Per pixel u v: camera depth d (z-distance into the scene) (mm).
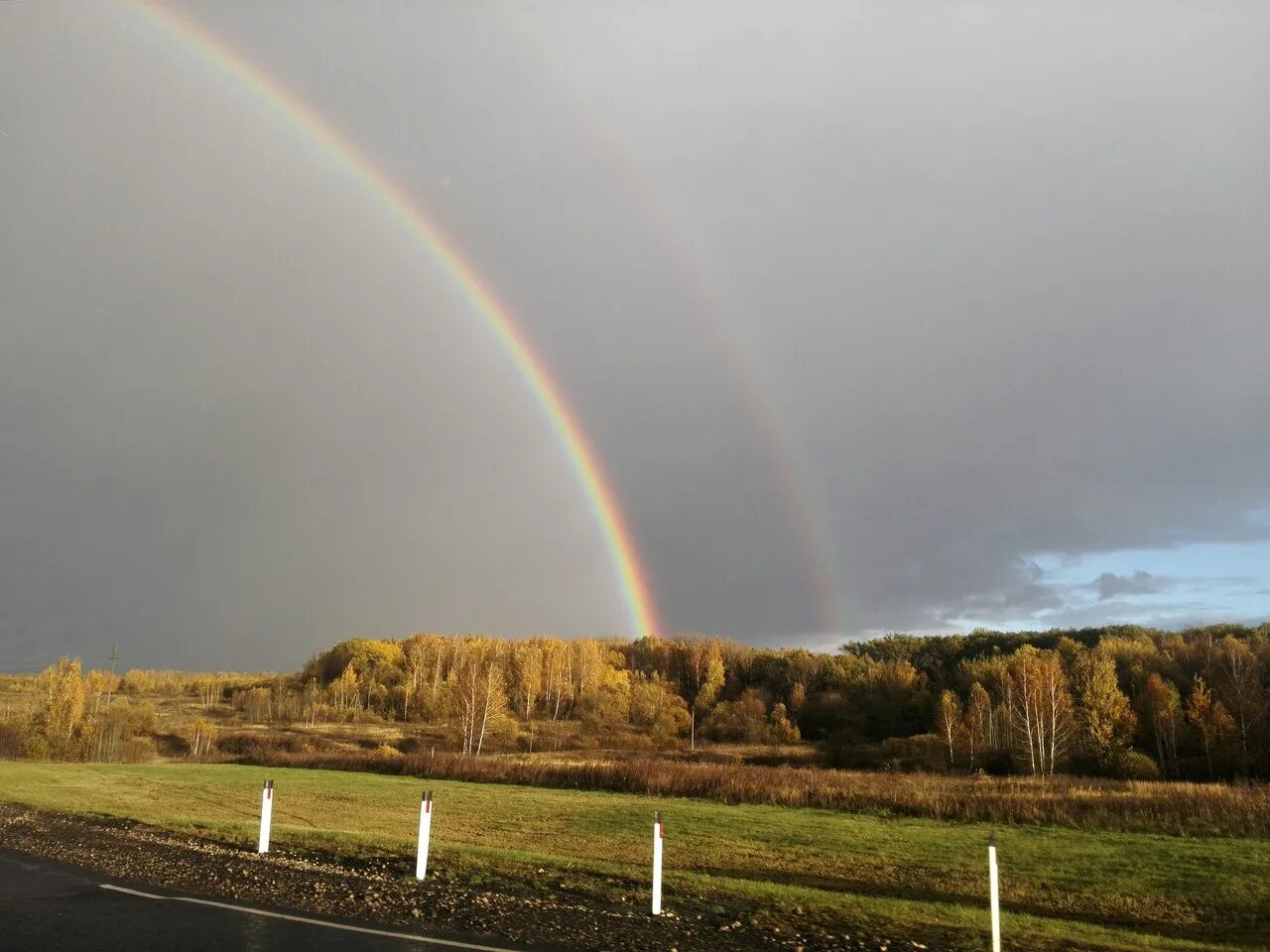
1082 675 73750
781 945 9461
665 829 23891
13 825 17750
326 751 68125
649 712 95438
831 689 103562
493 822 25125
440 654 109062
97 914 9719
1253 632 94188
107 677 119812
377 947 8453
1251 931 13805
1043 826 24812
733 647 124688
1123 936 11344
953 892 16281
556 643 113125
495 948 8594
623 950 8828
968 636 115125
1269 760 59094
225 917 9617
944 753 66938
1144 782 37750
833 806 29359
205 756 62500
